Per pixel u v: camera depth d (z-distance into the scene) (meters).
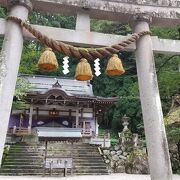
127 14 4.93
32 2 4.66
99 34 4.69
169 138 11.91
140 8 4.95
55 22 31.41
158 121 4.32
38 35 4.23
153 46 4.93
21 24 4.25
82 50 4.31
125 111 32.38
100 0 4.82
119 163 18.20
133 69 35.66
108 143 20.34
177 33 12.25
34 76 29.12
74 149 18.56
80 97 23.05
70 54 4.31
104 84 37.88
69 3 4.68
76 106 24.45
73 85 29.11
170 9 5.09
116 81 37.22
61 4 4.68
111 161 18.23
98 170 15.98
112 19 5.08
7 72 4.04
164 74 12.73
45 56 4.13
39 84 28.34
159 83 12.88
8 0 4.47
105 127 36.28
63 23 33.94
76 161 16.75
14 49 4.19
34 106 23.77
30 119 23.09
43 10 4.86
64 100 22.92
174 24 5.26
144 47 4.74
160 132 4.26
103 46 4.66
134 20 4.92
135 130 30.58
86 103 24.02
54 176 14.16
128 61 34.84
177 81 12.32
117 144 20.02
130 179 12.88
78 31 4.62
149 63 4.64
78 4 4.71
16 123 24.22
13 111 24.12
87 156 17.69
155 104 4.40
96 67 5.10
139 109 30.84
